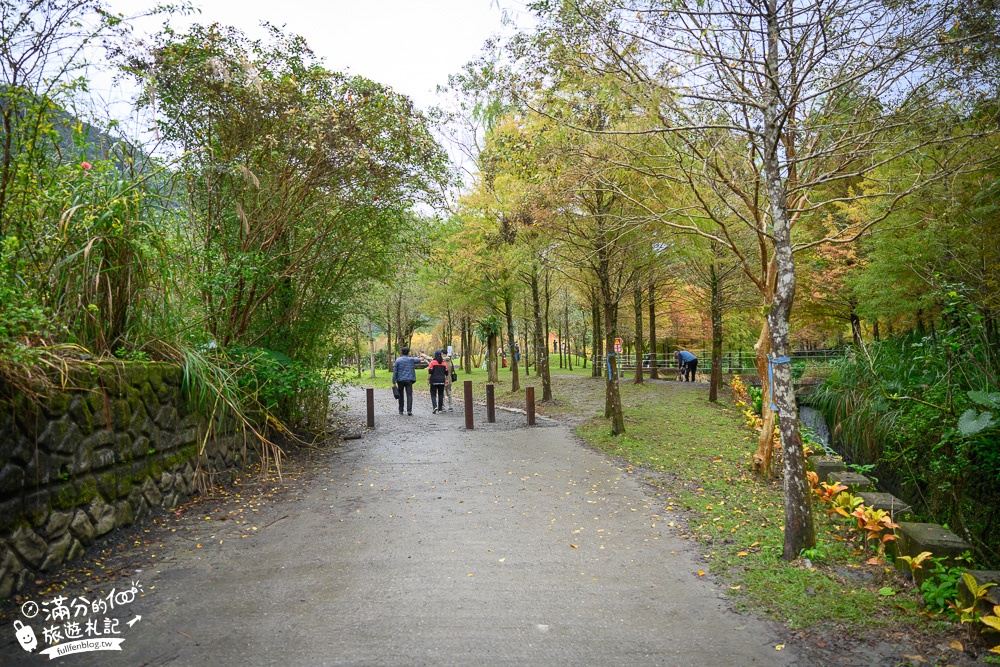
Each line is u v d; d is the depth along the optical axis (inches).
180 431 276.4
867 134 235.8
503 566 203.9
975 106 245.3
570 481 324.2
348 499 288.0
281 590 183.3
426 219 492.7
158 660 141.8
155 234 257.4
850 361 532.7
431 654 146.1
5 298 186.4
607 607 172.9
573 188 316.8
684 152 320.8
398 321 1274.6
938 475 350.3
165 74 319.0
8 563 171.3
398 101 374.0
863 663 142.7
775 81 205.9
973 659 144.0
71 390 200.2
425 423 554.9
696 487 311.3
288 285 410.0
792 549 208.5
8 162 201.6
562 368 1557.6
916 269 402.6
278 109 344.5
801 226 512.7
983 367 337.7
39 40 204.5
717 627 160.9
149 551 214.5
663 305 1062.4
